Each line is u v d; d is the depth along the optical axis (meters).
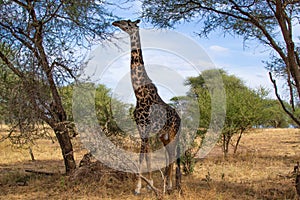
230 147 15.26
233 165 10.27
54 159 12.33
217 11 7.05
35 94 6.55
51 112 7.25
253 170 9.48
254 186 7.43
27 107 6.51
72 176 7.51
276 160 11.16
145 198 6.39
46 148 14.93
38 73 6.66
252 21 6.41
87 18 7.59
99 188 6.95
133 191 6.85
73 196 6.58
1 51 7.18
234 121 11.42
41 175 8.48
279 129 26.11
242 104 11.45
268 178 8.27
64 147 8.08
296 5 6.83
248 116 11.32
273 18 7.46
